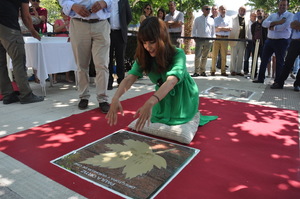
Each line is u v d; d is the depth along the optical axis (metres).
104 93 3.39
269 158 2.16
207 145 2.39
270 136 2.63
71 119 3.06
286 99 4.30
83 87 3.50
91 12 3.13
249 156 2.18
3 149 2.25
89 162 2.02
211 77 6.81
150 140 2.46
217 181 1.79
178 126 2.52
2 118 3.08
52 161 2.04
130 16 4.90
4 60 3.67
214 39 6.44
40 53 3.96
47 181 1.76
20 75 3.64
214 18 7.20
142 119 1.67
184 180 1.79
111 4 3.29
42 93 4.47
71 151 2.21
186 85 2.62
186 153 2.21
